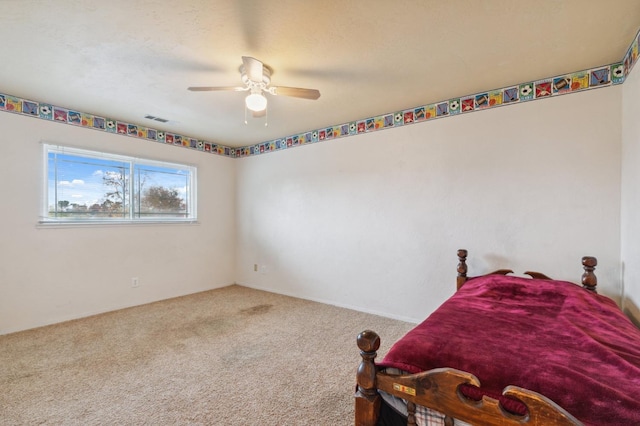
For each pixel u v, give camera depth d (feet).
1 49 6.77
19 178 9.66
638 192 6.29
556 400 3.07
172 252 13.74
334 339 9.17
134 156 12.35
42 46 6.66
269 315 11.33
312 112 10.97
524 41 6.53
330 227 12.80
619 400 2.93
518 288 7.07
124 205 12.28
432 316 5.60
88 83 8.56
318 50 6.85
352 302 12.14
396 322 10.63
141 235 12.67
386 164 11.25
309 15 5.63
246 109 10.57
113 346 8.57
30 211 9.87
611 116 7.54
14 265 9.57
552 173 8.27
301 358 7.96
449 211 9.92
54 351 8.23
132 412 5.78
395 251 11.05
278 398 6.25
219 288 15.52
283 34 6.23
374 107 10.53
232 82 8.47
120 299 12.01
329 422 5.55
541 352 4.00
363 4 5.33
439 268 10.14
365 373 3.81
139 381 6.82
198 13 5.57
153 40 6.44
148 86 8.74
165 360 7.80
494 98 9.09
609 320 5.33
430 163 10.27
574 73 7.97
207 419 5.60
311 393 6.43
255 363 7.69
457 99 9.71
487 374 3.52
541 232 8.43
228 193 16.21
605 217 7.61
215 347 8.57
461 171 9.69
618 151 7.46
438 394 3.40
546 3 5.32
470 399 3.32
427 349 4.09
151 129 12.91
